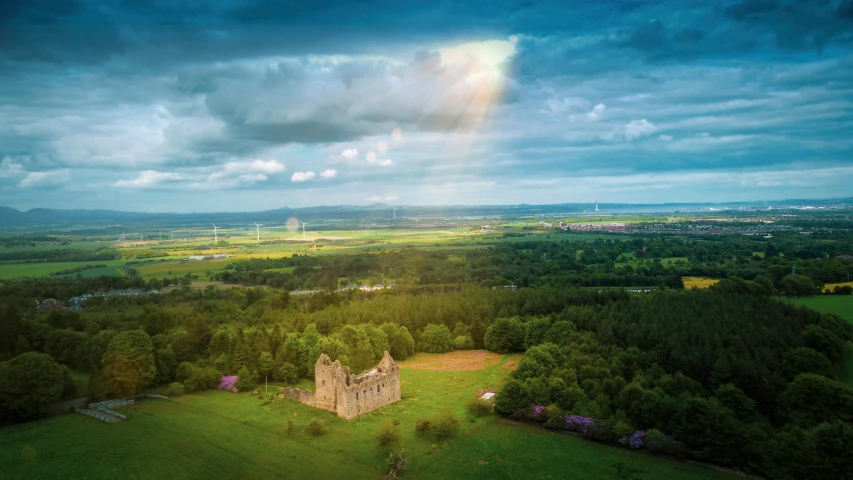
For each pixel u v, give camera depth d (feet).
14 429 400.88
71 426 406.82
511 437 381.81
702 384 432.66
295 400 456.45
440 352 629.51
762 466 324.60
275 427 401.29
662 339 490.90
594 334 549.54
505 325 621.31
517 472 332.19
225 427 402.72
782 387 398.01
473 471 334.24
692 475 326.65
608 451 359.87
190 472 335.47
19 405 407.64
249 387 490.08
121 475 331.98
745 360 418.31
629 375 449.48
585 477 325.62
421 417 418.72
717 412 347.36
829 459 307.17
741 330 491.31
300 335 594.24
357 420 410.31
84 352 541.75
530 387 426.51
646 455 353.72
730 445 335.06
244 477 329.52
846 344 499.92
